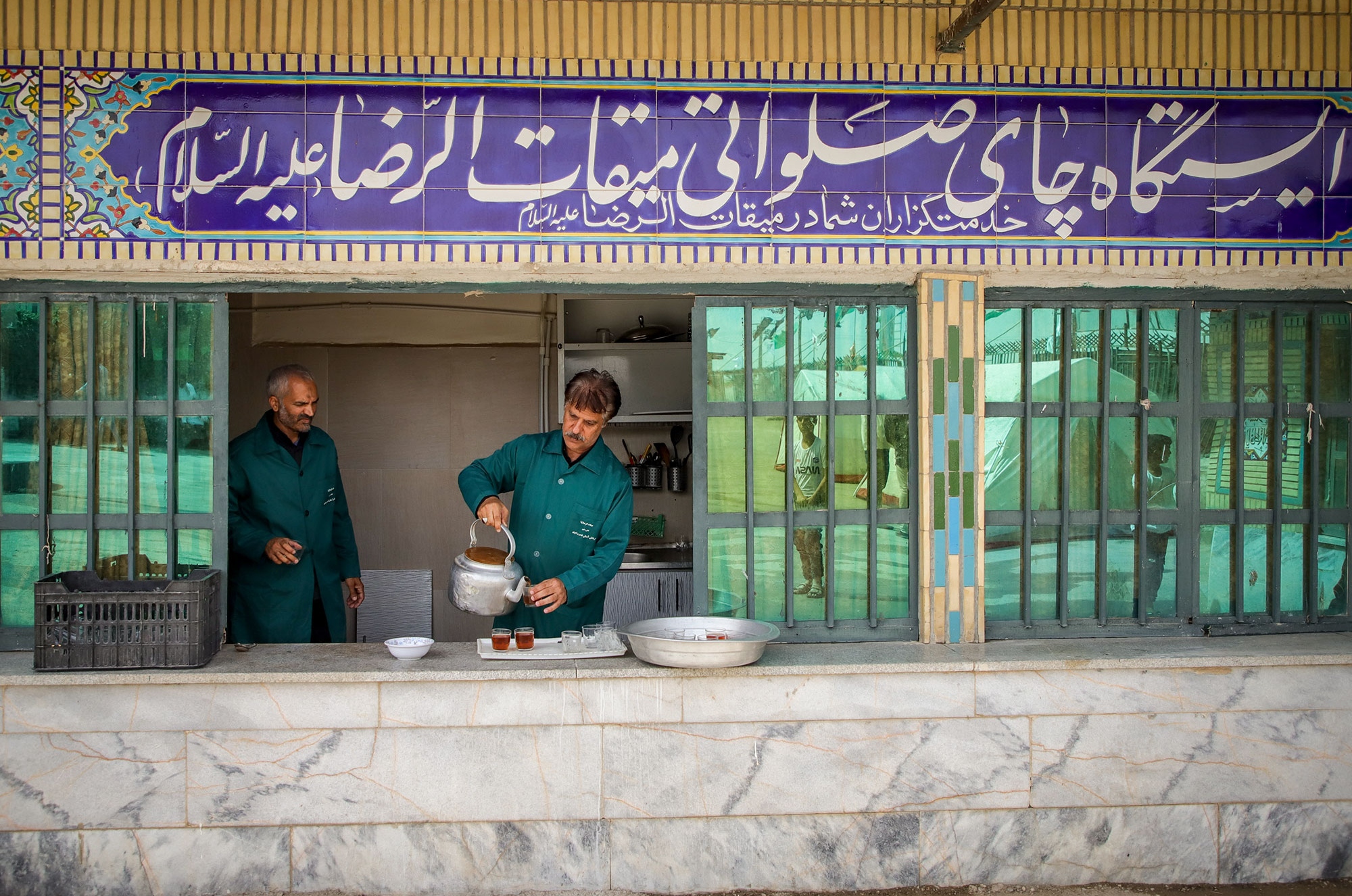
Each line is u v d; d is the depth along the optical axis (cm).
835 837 299
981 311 316
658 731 293
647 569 498
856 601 324
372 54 302
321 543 357
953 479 317
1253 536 335
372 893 288
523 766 290
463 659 299
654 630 311
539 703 290
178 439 309
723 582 322
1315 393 333
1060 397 327
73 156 295
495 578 296
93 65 296
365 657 302
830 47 313
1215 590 334
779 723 296
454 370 537
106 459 306
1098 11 318
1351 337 336
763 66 311
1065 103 318
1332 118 325
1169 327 329
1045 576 329
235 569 342
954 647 314
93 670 279
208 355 308
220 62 299
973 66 316
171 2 297
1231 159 322
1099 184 319
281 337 528
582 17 307
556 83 307
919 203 314
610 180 307
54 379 305
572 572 311
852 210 313
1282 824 311
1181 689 307
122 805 282
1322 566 338
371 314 531
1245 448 334
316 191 301
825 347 321
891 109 314
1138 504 330
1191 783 308
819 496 322
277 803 286
